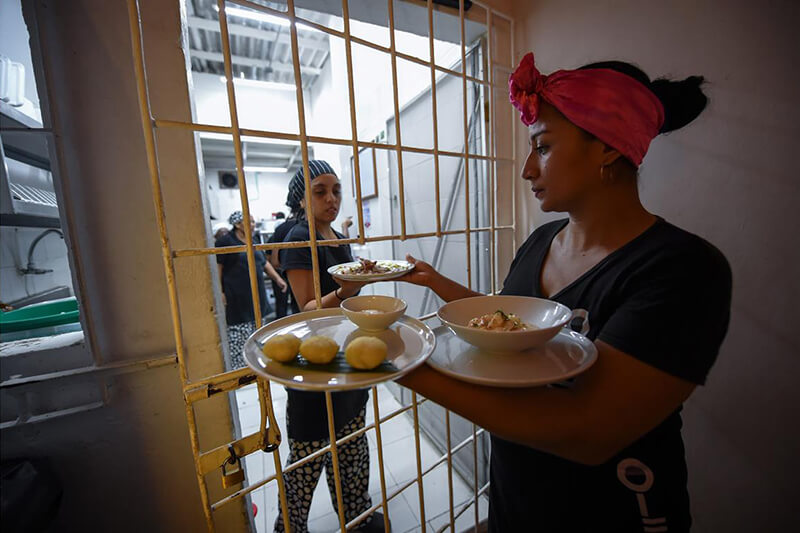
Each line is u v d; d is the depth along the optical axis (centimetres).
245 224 53
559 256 65
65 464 67
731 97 68
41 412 65
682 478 52
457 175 148
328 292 112
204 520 78
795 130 61
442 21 104
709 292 40
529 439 38
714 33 68
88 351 67
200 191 68
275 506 142
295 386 34
